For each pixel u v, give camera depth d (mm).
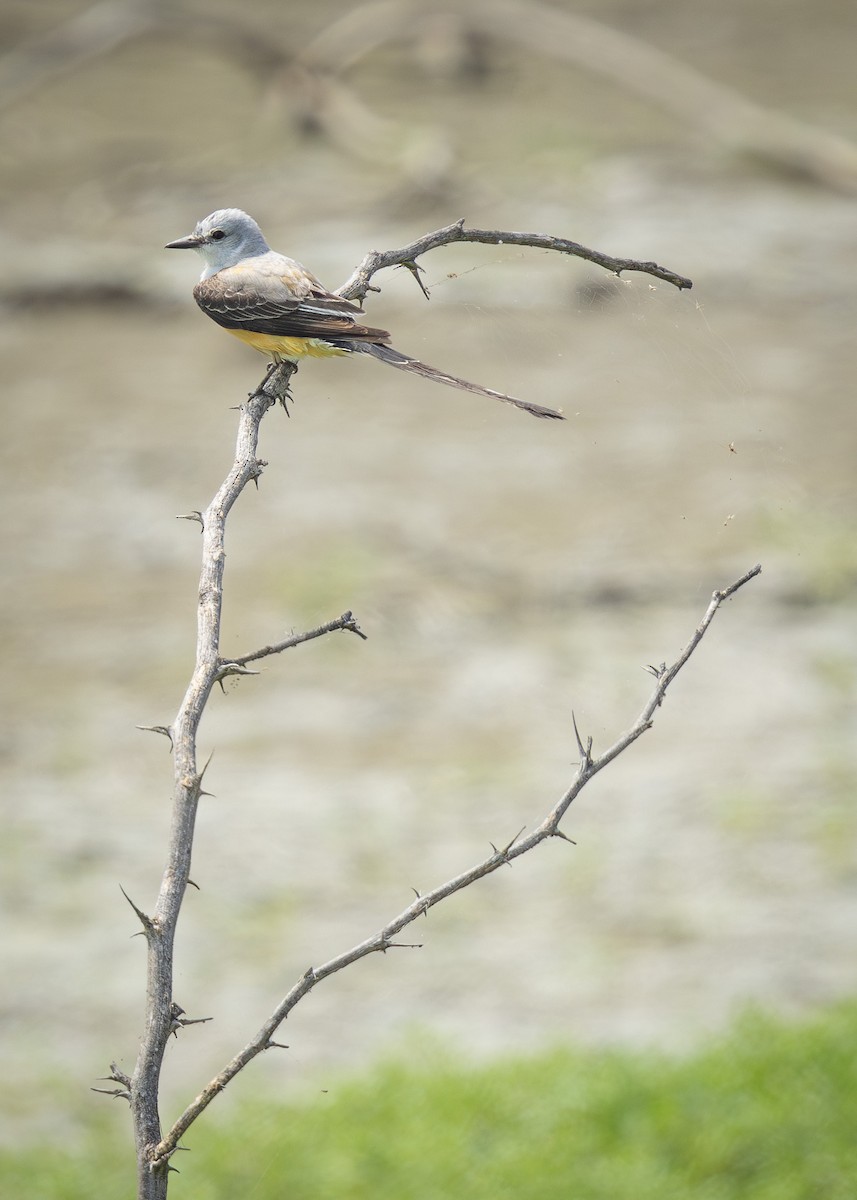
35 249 31328
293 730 15867
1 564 19906
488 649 17328
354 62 37219
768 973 11984
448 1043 11109
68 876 13516
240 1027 11633
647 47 43688
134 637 17953
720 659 16938
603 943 12500
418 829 14086
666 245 30000
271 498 21594
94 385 26125
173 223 32344
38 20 42719
